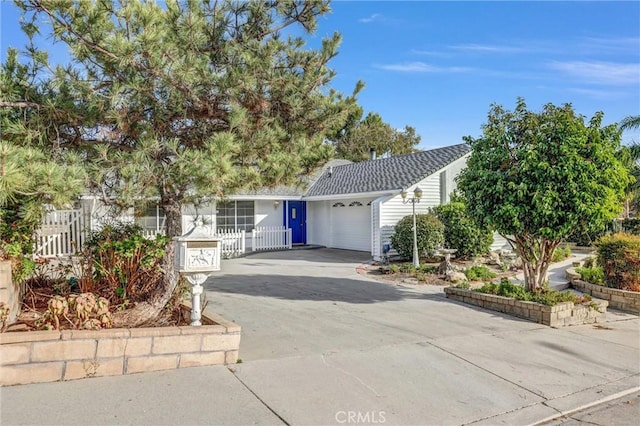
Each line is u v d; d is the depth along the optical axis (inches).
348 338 238.1
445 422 153.9
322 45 253.9
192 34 208.4
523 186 300.4
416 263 514.6
